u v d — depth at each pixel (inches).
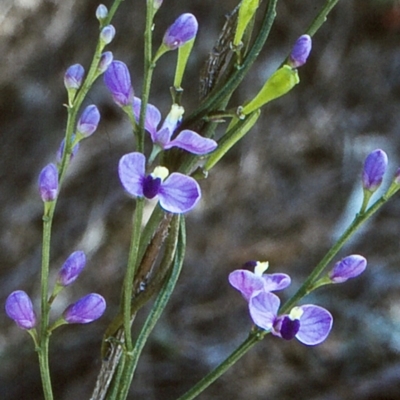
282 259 23.5
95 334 20.8
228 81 8.5
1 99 25.4
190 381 20.6
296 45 8.4
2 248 22.2
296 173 25.7
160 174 8.2
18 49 26.1
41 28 26.4
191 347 21.1
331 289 22.6
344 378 20.9
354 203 24.5
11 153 24.4
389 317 22.2
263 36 8.5
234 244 23.7
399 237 24.0
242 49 8.5
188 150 8.4
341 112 27.3
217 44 8.6
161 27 26.6
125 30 26.7
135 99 8.6
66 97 25.5
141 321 19.8
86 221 23.0
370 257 23.6
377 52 28.6
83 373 20.2
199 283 22.6
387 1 28.3
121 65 8.3
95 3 26.8
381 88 28.0
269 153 25.8
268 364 21.3
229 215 24.3
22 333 20.7
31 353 20.3
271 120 26.4
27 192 23.6
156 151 8.3
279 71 8.4
